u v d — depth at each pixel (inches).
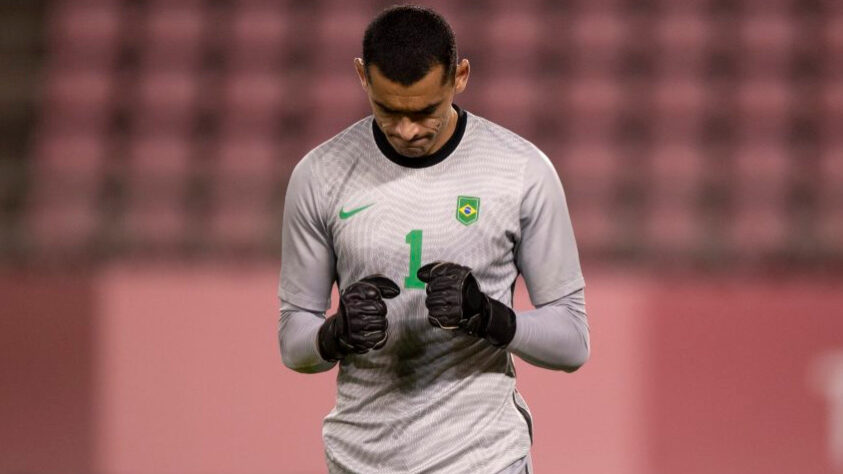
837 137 1096.8
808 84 1128.2
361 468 331.0
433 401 323.6
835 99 1117.7
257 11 1186.6
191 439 719.7
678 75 1134.4
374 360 325.7
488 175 319.9
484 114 1106.1
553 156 1075.3
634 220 1026.1
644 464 694.5
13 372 731.4
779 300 698.8
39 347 730.8
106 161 1087.6
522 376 703.1
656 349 700.0
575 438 697.6
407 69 290.7
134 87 1143.6
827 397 695.1
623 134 1095.0
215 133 1111.0
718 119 1105.4
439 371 323.9
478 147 322.3
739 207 1042.1
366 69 301.4
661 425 697.6
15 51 1168.8
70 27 1181.1
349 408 332.8
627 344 700.0
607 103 1114.1
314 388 717.3
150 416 722.2
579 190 1048.2
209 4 1190.3
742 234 1017.5
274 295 722.2
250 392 719.1
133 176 1072.8
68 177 1074.1
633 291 703.1
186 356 722.2
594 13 1170.6
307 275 331.9
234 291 722.8
